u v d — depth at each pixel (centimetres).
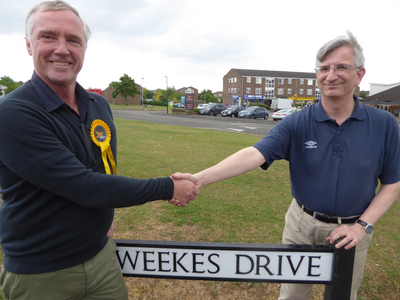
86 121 132
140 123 1747
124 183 111
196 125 1820
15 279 117
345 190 146
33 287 117
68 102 128
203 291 232
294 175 161
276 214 369
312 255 135
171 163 610
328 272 137
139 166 572
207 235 311
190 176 132
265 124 1983
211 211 369
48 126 110
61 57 118
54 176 104
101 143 134
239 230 324
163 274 143
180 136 1073
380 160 146
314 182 153
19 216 113
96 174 110
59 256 117
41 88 115
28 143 102
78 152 122
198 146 845
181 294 228
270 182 504
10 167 103
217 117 2689
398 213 393
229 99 6312
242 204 396
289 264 137
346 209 148
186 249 138
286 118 160
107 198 108
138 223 332
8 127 101
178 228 323
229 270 139
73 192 106
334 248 132
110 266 133
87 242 122
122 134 1048
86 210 119
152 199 118
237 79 5981
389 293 237
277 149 151
